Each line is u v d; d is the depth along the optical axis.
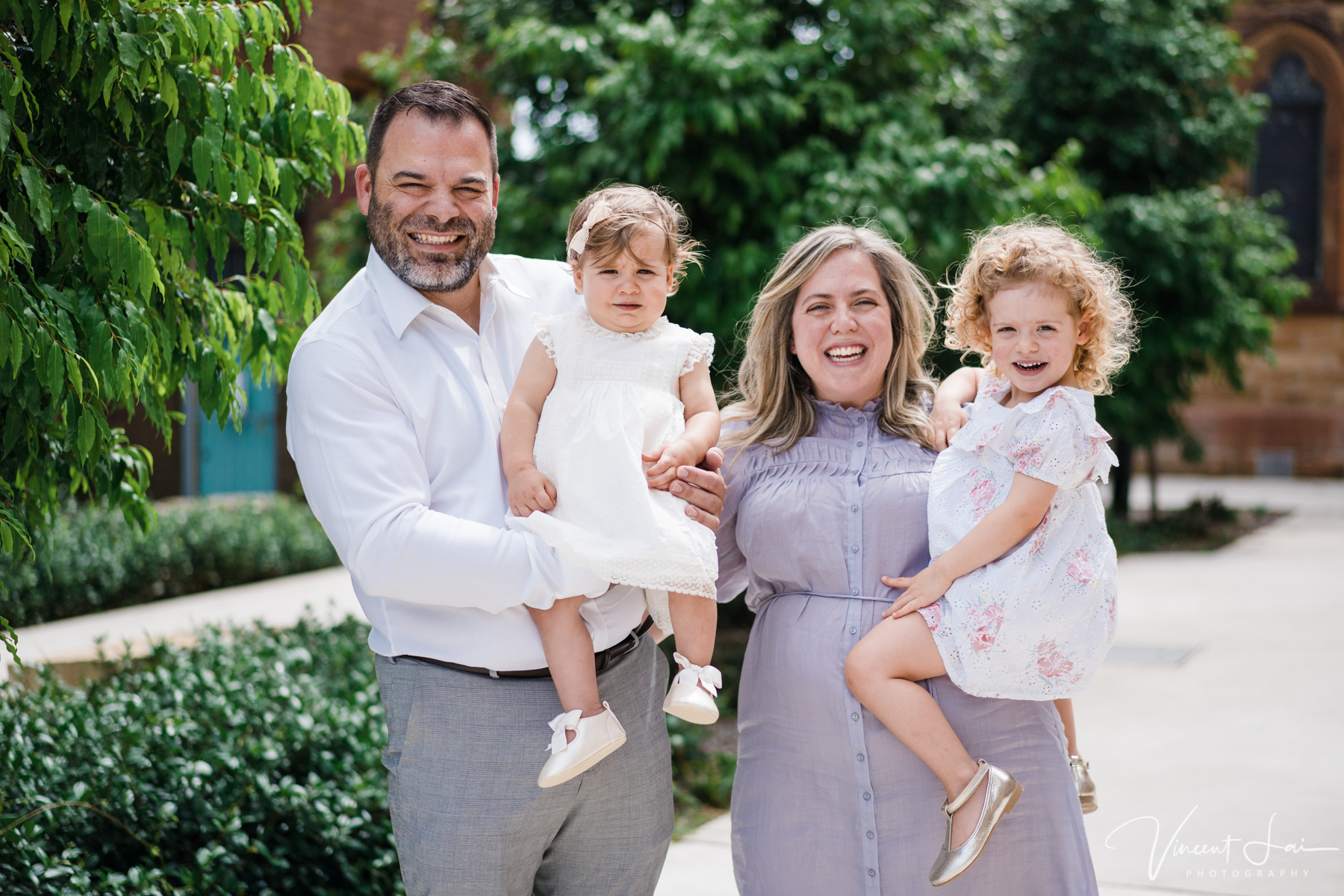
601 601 2.27
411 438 2.17
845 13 6.81
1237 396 21.12
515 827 2.20
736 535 2.48
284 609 7.75
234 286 3.24
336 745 3.94
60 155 2.63
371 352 2.18
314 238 11.17
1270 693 6.02
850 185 5.98
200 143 2.60
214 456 11.80
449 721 2.18
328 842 3.46
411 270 2.22
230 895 3.22
